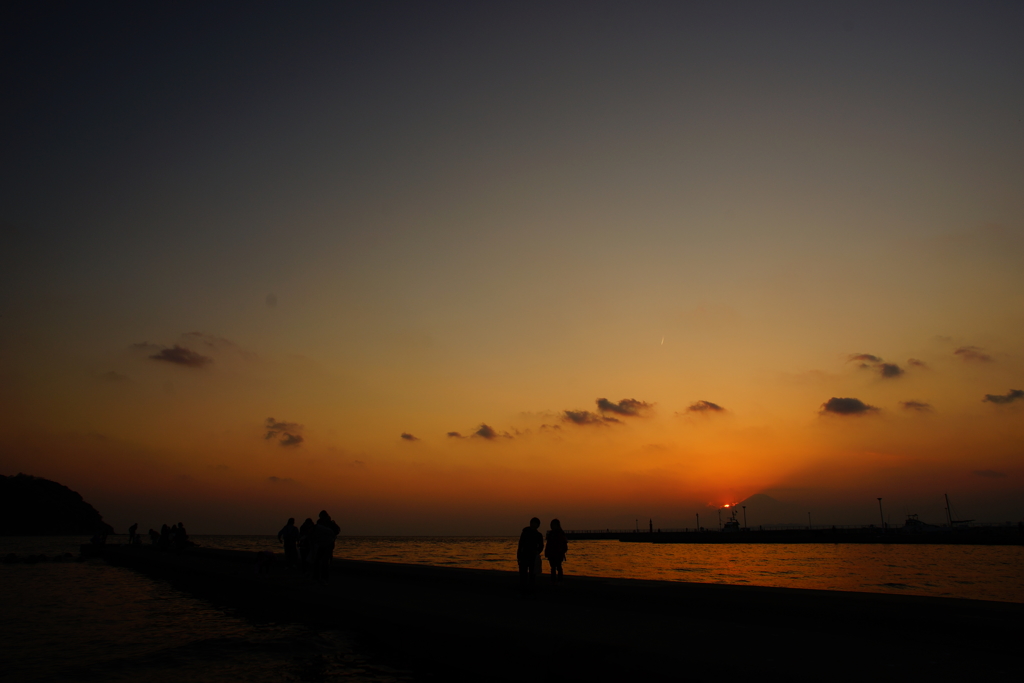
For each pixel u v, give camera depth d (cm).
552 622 1295
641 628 1222
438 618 1353
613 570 5141
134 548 5172
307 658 1330
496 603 1612
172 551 4575
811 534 13888
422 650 1327
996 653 997
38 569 4266
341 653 1389
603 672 988
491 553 9475
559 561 2011
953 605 1272
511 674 1138
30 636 1633
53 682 1116
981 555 8600
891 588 3716
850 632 1180
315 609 1738
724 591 1593
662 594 1531
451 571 2295
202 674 1186
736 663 918
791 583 4025
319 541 2173
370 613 1523
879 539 12744
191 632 1664
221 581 2533
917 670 880
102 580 3419
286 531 2730
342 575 2467
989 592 3506
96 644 1504
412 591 1898
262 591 2084
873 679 831
